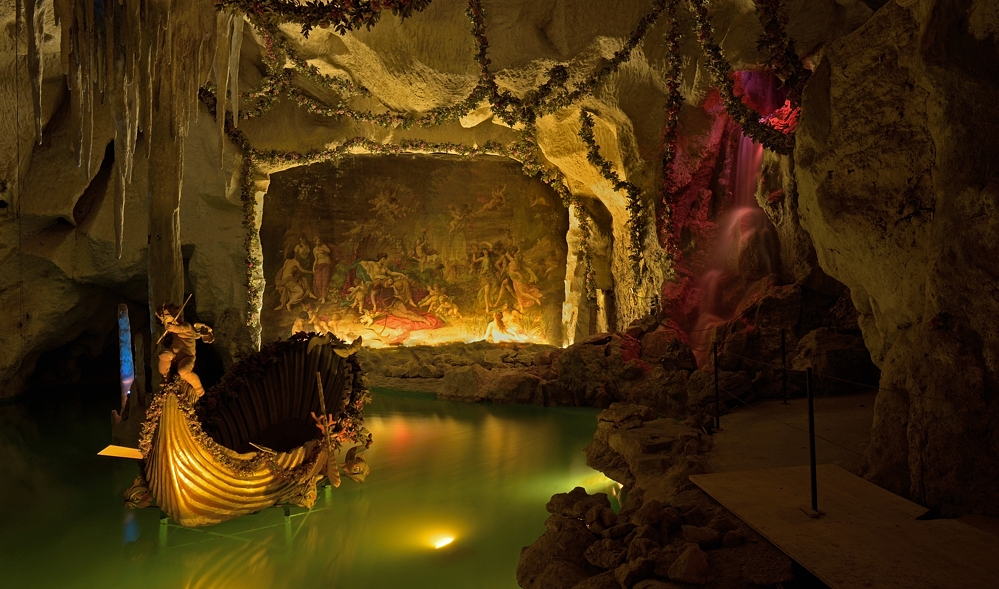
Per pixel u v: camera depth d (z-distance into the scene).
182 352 7.30
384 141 17.09
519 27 13.48
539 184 20.28
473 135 17.62
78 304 15.73
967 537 4.52
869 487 5.65
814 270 13.12
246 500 7.31
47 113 14.46
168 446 7.01
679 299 15.41
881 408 5.98
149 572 6.37
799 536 4.64
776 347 12.61
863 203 6.08
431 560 6.35
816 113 6.49
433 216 20.14
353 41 13.87
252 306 16.38
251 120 16.00
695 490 6.11
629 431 9.05
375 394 16.47
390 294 19.89
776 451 7.79
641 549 4.86
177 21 8.70
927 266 5.27
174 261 9.11
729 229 15.76
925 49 5.17
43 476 9.66
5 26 12.26
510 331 20.20
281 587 5.90
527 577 5.37
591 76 14.20
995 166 4.86
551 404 14.63
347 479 9.12
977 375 4.88
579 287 18.83
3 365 14.83
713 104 14.86
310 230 19.44
